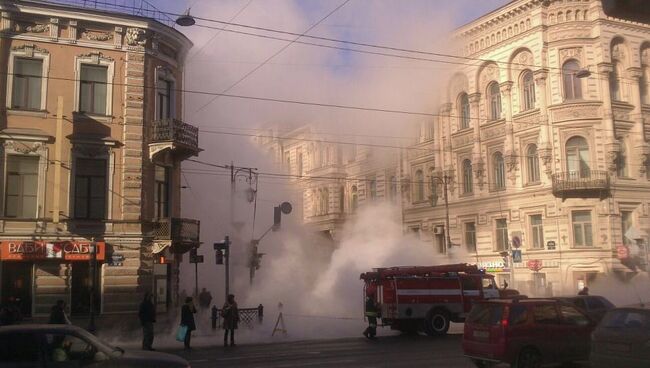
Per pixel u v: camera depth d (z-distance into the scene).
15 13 23.12
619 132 35.62
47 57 23.59
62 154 23.38
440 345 18.81
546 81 36.06
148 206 24.89
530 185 36.47
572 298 18.64
